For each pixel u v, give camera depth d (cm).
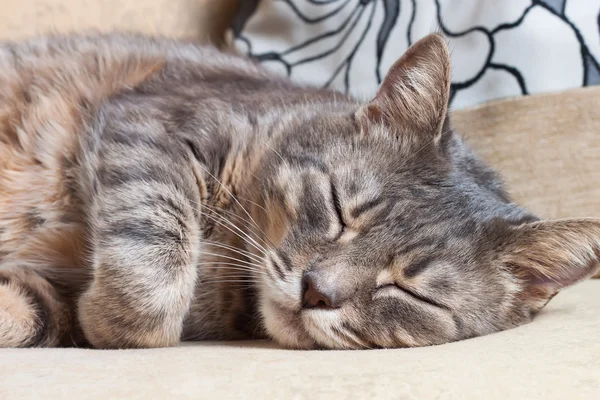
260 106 54
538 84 62
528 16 63
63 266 52
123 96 54
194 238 50
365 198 49
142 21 73
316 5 71
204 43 66
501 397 37
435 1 66
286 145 51
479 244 50
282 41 72
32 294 48
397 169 50
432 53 50
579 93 61
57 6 71
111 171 50
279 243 49
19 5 70
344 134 52
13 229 53
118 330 47
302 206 49
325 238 49
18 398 36
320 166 50
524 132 63
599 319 47
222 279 51
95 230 49
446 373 39
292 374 39
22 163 54
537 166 62
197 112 52
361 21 69
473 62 64
